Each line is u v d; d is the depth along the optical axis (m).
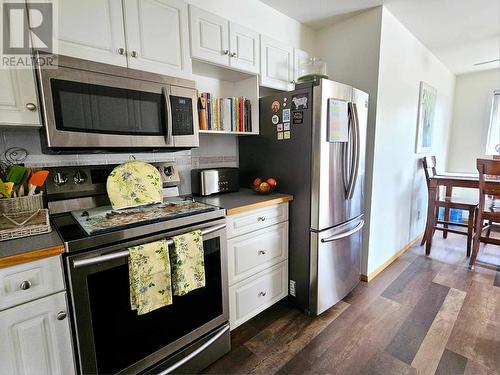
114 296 1.08
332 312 1.96
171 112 1.46
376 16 2.19
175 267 1.21
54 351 0.96
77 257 0.97
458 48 3.13
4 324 0.86
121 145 1.30
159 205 1.50
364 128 2.11
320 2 2.11
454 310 1.94
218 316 1.50
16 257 0.84
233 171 2.05
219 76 2.01
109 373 1.10
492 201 3.00
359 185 2.12
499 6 2.18
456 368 1.43
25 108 1.05
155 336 1.23
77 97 1.16
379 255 2.57
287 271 2.01
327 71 2.56
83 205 1.43
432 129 3.57
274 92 2.34
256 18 2.08
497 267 2.64
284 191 1.99
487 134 4.17
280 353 1.57
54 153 1.38
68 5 1.11
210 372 1.44
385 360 1.50
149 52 1.37
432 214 2.98
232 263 1.59
